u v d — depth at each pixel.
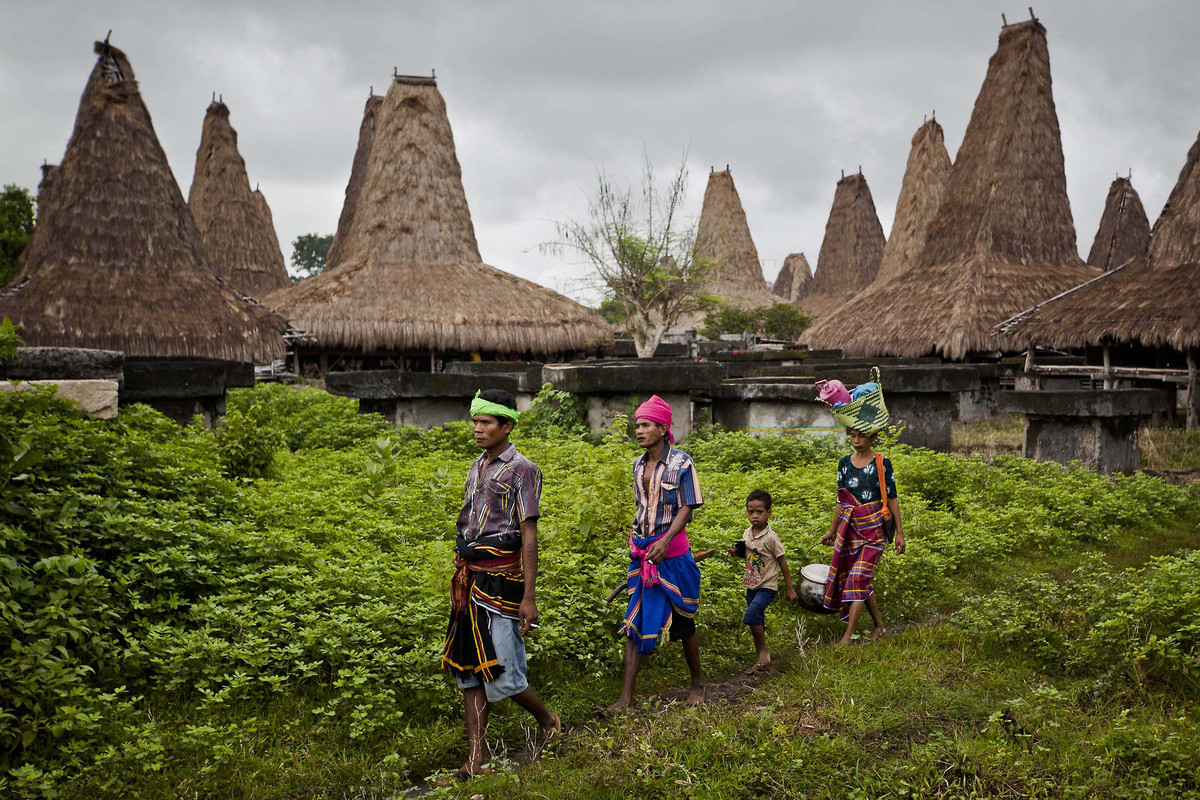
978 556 6.84
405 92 30.70
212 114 41.25
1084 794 3.22
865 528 5.23
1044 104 26.02
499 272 30.52
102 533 4.63
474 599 3.54
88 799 3.15
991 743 3.65
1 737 3.29
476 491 3.65
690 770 3.46
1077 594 5.53
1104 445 10.91
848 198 51.78
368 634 4.18
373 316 26.36
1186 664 4.23
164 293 21.05
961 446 13.47
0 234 32.56
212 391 10.48
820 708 4.03
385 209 29.66
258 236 41.22
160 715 3.72
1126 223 38.69
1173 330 15.04
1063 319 17.48
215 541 4.99
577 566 5.18
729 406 12.07
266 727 3.71
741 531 6.28
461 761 3.64
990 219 25.25
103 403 6.75
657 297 30.27
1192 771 3.34
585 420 10.72
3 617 3.69
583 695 4.27
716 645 5.04
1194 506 8.95
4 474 4.32
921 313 24.06
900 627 5.54
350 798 3.30
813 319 45.09
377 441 7.84
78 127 21.94
